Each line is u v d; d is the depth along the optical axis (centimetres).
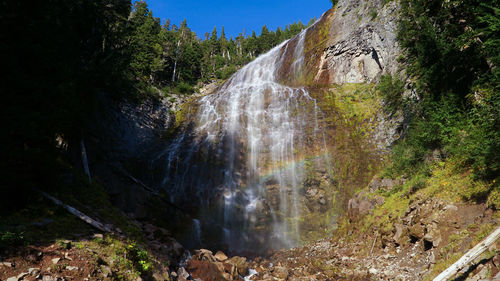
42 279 481
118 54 1603
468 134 948
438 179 1013
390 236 1003
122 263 633
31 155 748
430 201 924
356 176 1880
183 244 1625
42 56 833
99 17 1474
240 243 1741
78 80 1149
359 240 1193
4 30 740
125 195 1459
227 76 6191
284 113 2602
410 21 1415
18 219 668
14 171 720
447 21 1273
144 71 3531
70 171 1030
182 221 1716
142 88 2855
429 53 1242
